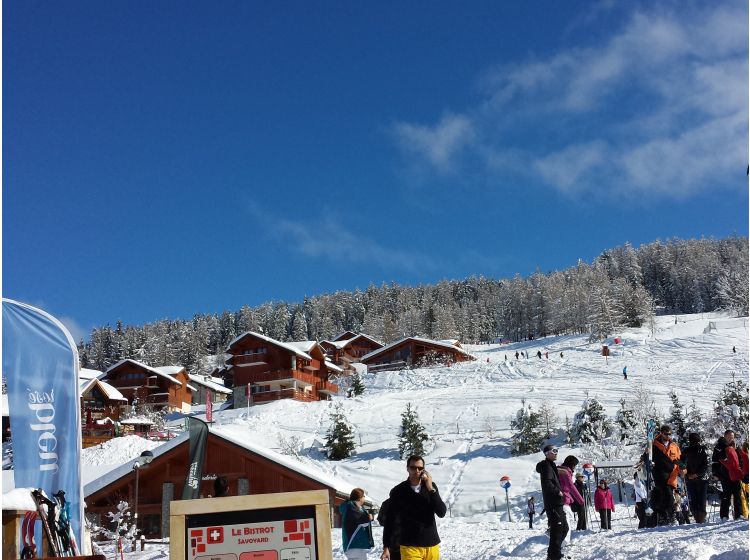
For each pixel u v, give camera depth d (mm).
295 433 53594
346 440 47625
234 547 6691
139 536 25359
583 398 54219
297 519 6812
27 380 12023
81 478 12203
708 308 135500
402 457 45625
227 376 95125
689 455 13523
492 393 59250
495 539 20484
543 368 68188
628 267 163000
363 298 182625
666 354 67062
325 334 156125
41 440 11953
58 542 11141
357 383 70125
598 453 38062
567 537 13391
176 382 80688
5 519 11461
